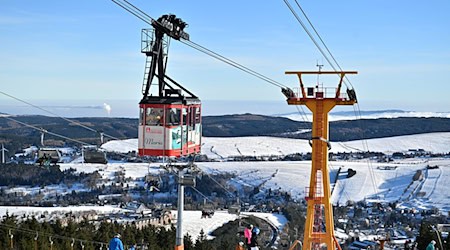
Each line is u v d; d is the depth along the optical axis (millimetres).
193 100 43750
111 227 123875
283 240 110062
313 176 57969
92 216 190000
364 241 138000
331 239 57031
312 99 58156
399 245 120438
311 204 57625
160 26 40375
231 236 158750
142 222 179000
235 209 70625
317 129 58031
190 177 34062
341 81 57562
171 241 124938
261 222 175000
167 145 40969
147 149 41219
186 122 42625
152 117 41281
